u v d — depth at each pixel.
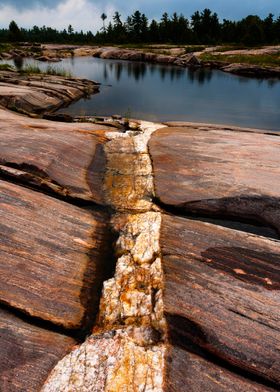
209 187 7.55
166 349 3.98
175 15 111.62
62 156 8.52
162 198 7.31
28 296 4.49
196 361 3.85
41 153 8.22
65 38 125.00
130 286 4.86
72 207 6.69
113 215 6.80
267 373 3.74
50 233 5.68
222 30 103.94
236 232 6.07
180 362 3.83
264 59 48.16
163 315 4.39
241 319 4.29
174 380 3.63
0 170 7.16
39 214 6.05
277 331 4.13
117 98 25.45
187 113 21.38
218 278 4.95
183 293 4.69
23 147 8.36
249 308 4.44
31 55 61.91
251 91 30.47
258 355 3.90
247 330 4.16
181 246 5.66
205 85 33.56
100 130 12.08
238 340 4.05
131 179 8.26
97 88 28.80
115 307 4.54
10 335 3.98
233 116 21.02
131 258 5.41
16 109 16.70
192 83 34.81
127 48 83.62
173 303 4.54
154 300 4.61
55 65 48.38
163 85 32.91
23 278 4.71
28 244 5.29
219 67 48.91
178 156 9.38
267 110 22.83
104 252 5.66
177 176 8.20
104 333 4.18
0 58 53.28
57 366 3.75
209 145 10.21
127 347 3.97
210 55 57.28
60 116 15.51
